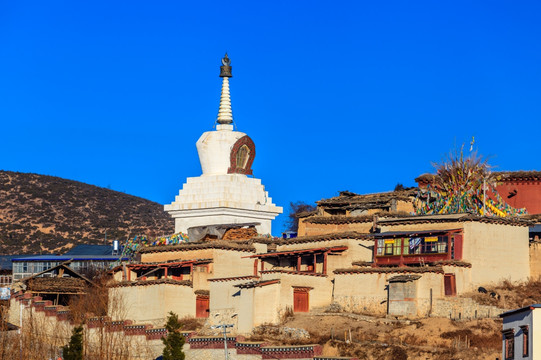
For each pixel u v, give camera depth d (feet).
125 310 393.50
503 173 412.16
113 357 352.90
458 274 349.00
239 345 327.88
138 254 443.73
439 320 328.70
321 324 344.90
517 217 384.47
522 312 256.11
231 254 406.00
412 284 341.21
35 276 435.94
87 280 435.94
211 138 473.26
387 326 331.16
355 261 374.22
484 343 305.73
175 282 388.37
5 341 359.25
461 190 394.93
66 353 340.18
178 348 329.52
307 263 390.83
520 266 364.58
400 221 371.35
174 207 468.75
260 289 358.02
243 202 461.78
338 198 421.18
